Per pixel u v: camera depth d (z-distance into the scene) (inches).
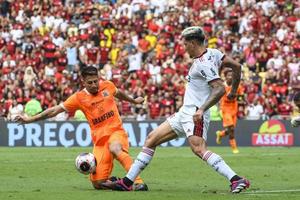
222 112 2443.4
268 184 1354.6
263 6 3927.2
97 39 3791.8
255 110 3171.8
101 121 1244.5
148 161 1182.3
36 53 3668.8
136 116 3063.5
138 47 3700.8
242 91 3043.8
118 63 3565.5
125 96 1288.1
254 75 3395.7
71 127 2942.9
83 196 1112.2
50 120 2960.1
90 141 2938.0
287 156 2213.3
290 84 3334.2
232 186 1131.3
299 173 1615.4
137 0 4018.2
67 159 2095.2
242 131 2950.3
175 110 3193.9
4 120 2972.4
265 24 3814.0
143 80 3440.0
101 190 1213.1
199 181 1438.2
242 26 3806.6
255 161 2005.4
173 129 1167.0
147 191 1189.1
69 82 3415.4
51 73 3538.4
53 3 4074.8
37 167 1785.2
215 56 1141.7
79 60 3688.5
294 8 3919.8
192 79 1150.3
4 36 3826.3
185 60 3506.4
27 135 2960.1
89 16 3978.8
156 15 3919.8
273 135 2940.5
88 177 1515.7
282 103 3250.5
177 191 1205.1
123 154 1216.2
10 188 1285.7
